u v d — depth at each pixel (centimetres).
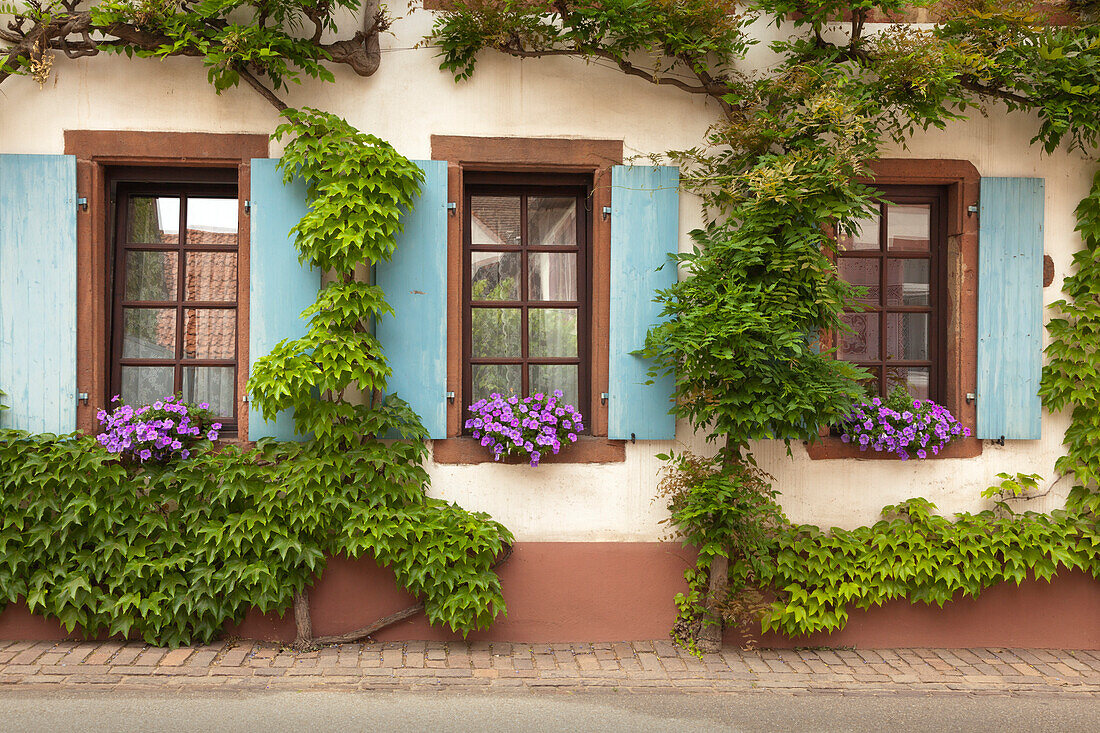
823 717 403
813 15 490
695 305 467
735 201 482
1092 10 522
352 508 464
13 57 462
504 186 526
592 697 419
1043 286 530
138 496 466
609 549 505
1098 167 532
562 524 505
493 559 485
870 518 518
